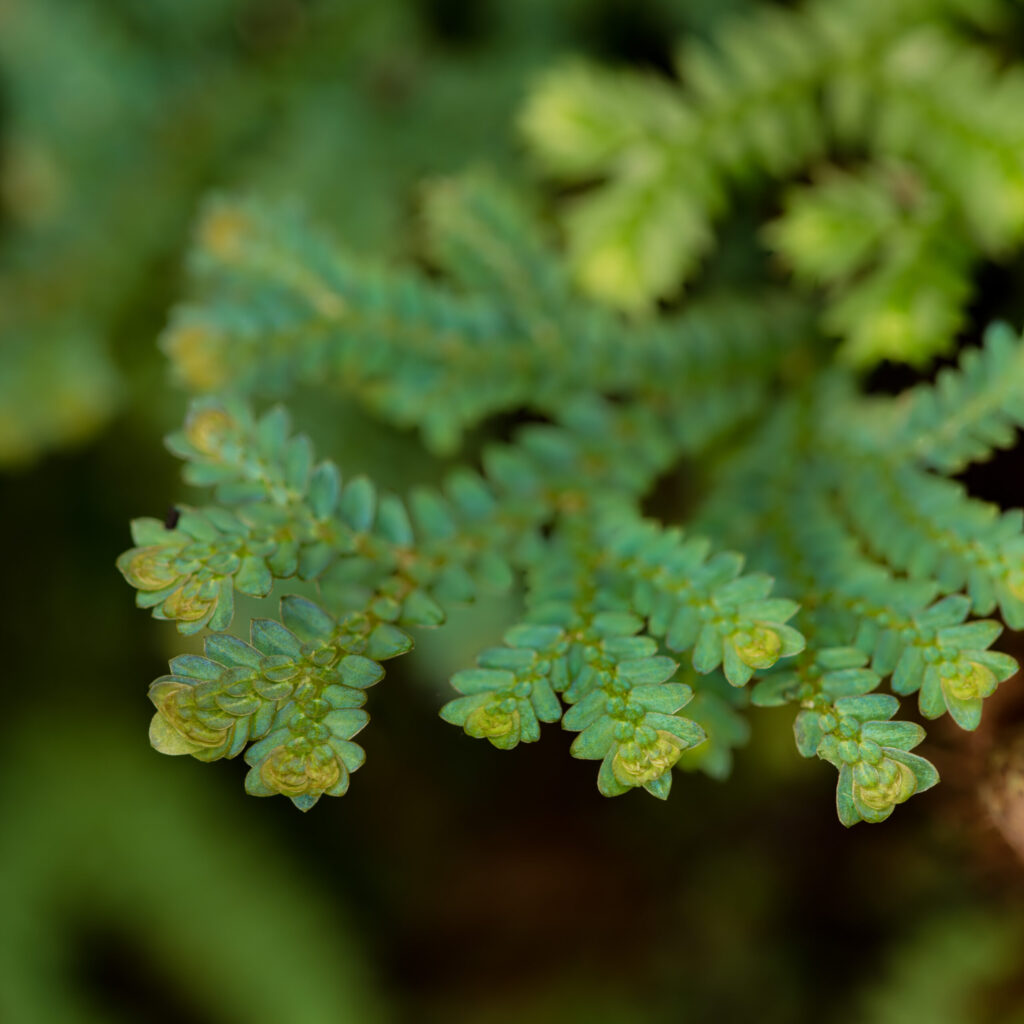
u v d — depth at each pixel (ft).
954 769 0.59
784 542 0.60
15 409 0.70
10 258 0.75
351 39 0.78
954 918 0.74
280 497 0.56
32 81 0.80
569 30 0.76
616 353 0.63
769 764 0.77
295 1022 0.83
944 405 0.60
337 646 0.54
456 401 0.62
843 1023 0.80
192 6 0.81
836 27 0.65
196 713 0.53
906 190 0.64
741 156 0.64
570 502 0.60
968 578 0.57
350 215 0.72
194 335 0.61
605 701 0.53
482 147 0.72
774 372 0.64
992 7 0.65
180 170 0.76
